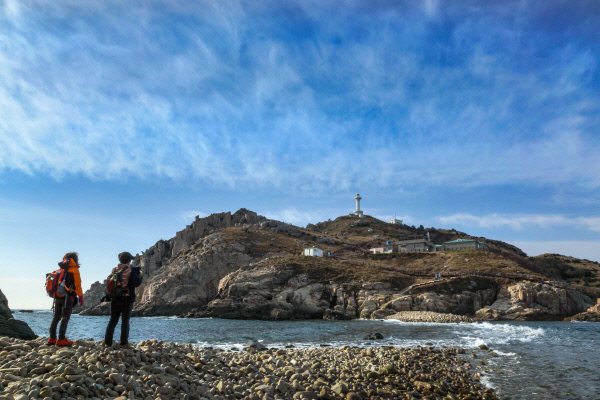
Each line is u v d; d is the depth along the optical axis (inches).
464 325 2022.6
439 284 3070.9
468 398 541.6
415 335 1466.5
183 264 4013.3
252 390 412.2
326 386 477.7
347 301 2997.0
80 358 336.8
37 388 262.8
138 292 4215.1
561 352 1005.8
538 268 4500.5
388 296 2947.8
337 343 1190.9
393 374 631.8
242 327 1908.2
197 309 3277.6
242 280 3289.9
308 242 5039.4
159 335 1465.3
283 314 2866.6
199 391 361.1
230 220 5659.5
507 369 770.2
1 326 581.6
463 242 4584.2
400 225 7485.2
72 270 396.5
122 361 366.9
